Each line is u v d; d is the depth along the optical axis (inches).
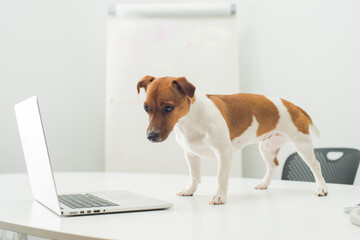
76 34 123.8
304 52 109.0
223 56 116.0
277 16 114.7
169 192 50.5
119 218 32.9
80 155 124.0
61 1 121.2
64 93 121.6
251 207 38.5
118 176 72.9
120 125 117.0
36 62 116.6
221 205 39.8
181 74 117.0
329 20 104.1
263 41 117.8
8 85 111.7
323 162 73.0
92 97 126.2
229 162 43.3
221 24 117.3
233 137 46.7
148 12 118.5
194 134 43.9
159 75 117.3
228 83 115.3
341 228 28.8
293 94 111.2
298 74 110.3
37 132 33.1
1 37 110.7
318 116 106.2
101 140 127.0
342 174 69.6
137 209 36.1
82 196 43.0
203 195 47.9
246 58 121.6
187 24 118.1
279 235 26.8
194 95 43.3
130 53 118.4
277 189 53.1
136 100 117.1
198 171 47.8
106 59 119.1
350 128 99.7
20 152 113.0
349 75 100.2
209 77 116.0
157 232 27.7
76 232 27.8
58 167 120.5
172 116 40.5
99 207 35.2
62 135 121.0
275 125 48.8
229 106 46.4
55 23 120.0
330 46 103.9
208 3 128.0
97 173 80.3
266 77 117.0
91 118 125.9
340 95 101.9
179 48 117.6
